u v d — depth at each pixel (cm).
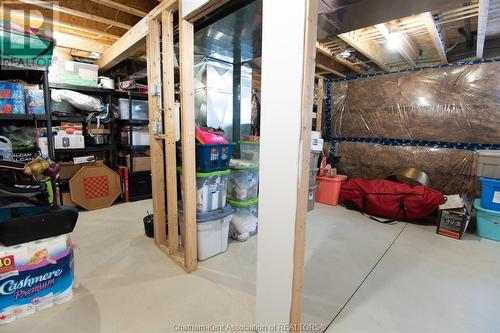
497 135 342
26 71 281
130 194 422
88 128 381
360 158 468
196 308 171
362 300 180
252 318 162
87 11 262
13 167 172
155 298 180
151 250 252
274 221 131
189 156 205
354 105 473
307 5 108
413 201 329
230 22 221
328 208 402
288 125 119
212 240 240
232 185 280
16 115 266
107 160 434
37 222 159
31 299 163
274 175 129
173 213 232
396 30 298
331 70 441
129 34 278
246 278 207
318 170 440
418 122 405
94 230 300
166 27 209
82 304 173
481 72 348
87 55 382
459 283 202
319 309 170
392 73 426
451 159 377
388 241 279
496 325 158
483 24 241
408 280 205
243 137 352
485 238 291
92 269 216
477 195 359
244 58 328
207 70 323
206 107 330
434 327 156
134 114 417
